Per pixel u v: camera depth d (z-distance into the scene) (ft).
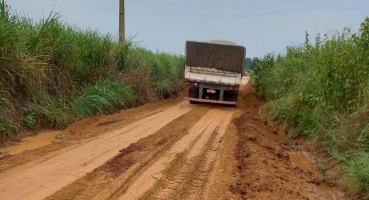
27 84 27.58
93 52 38.65
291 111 33.06
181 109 43.42
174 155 21.84
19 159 19.38
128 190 16.06
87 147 22.57
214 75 49.24
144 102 46.06
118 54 43.78
